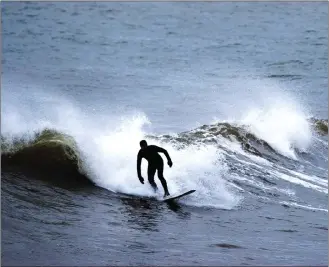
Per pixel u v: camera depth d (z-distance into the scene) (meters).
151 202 43.03
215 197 46.00
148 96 99.69
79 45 176.62
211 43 182.50
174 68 136.62
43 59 147.25
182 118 80.00
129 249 32.50
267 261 32.62
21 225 33.94
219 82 117.12
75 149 46.88
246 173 53.12
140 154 43.75
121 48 171.50
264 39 191.75
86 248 31.84
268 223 41.56
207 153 54.69
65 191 42.34
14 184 41.16
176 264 30.67
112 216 38.78
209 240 35.94
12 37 188.50
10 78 115.31
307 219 43.69
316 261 33.53
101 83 113.81
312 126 73.19
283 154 62.38
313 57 156.00
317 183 54.81
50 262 29.22
